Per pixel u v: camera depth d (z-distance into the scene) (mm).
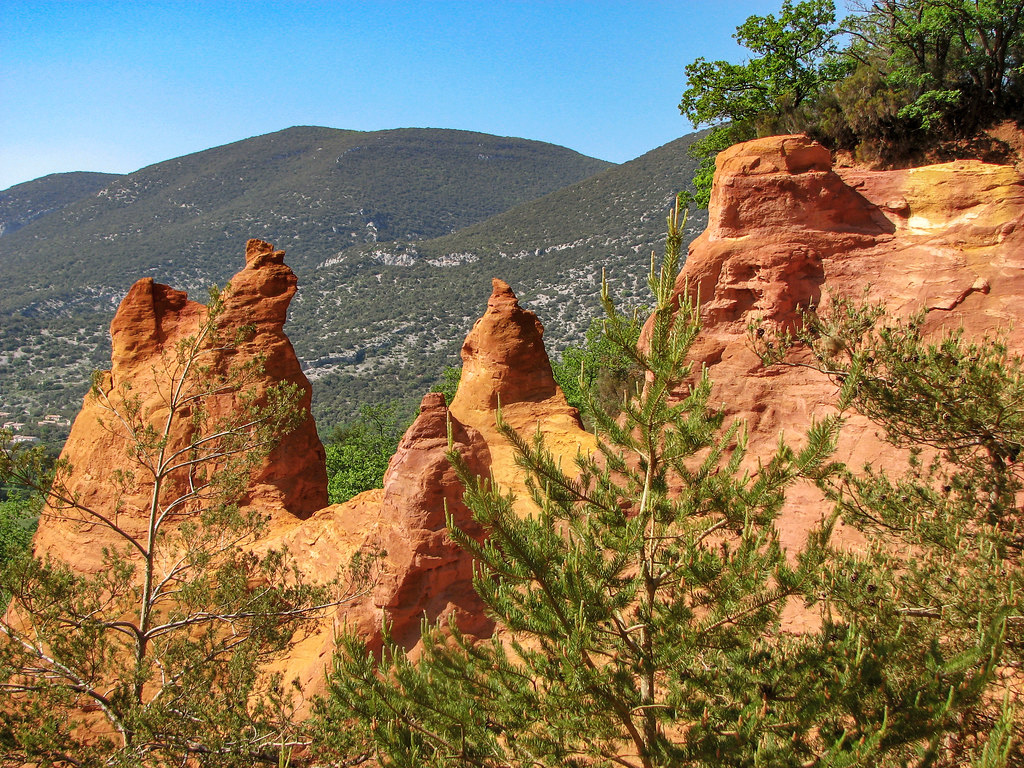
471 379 25516
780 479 10352
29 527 42344
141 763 13656
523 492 20125
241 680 15539
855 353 13516
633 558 11000
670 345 10156
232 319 26203
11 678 16500
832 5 37812
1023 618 10320
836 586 10914
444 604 16422
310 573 20922
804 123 35750
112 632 19859
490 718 10938
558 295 136625
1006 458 12242
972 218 16406
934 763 8703
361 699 10859
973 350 12344
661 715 10203
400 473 17016
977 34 33406
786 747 9258
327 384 120062
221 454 20641
